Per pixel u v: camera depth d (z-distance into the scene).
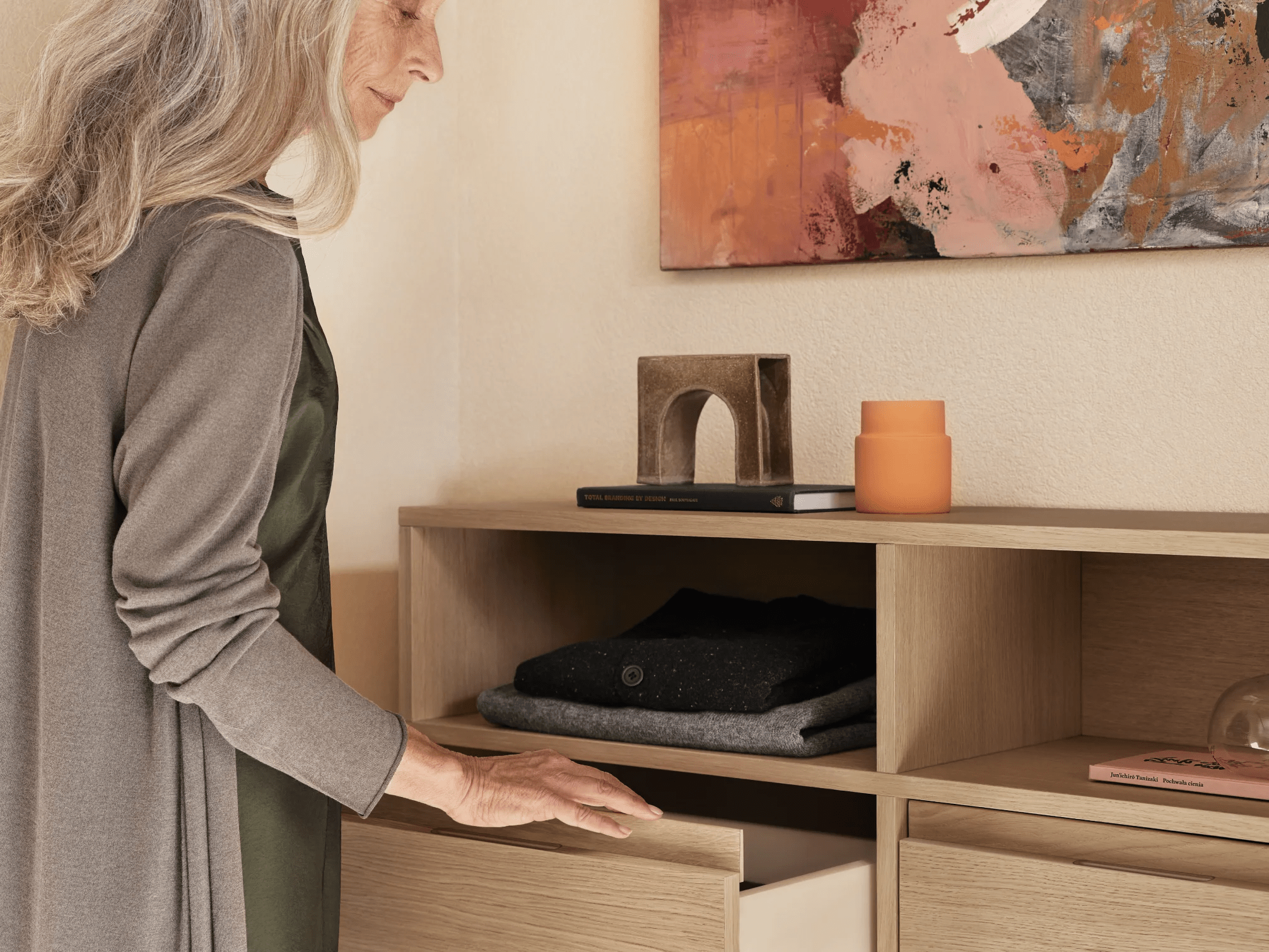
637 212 1.69
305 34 0.89
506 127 1.79
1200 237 1.31
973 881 1.08
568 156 1.74
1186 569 1.33
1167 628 1.34
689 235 1.62
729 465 1.61
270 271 0.87
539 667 1.36
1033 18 1.39
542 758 1.06
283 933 0.96
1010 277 1.44
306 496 0.98
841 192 1.51
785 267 1.58
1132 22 1.34
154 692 0.87
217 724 0.85
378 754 0.88
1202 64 1.31
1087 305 1.40
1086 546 1.05
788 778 1.19
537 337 1.76
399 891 1.14
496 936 1.08
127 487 0.84
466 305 1.82
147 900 0.86
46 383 0.89
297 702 0.85
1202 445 1.34
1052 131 1.39
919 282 1.50
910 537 1.12
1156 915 0.98
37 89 0.91
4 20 1.28
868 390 1.53
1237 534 0.99
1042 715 1.33
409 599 1.43
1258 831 0.97
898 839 1.14
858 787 1.15
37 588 0.92
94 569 0.86
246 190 0.91
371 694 1.70
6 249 0.88
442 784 0.95
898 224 1.48
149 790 0.86
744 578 1.61
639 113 1.68
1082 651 1.39
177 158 0.88
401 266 1.74
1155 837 1.02
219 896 0.88
